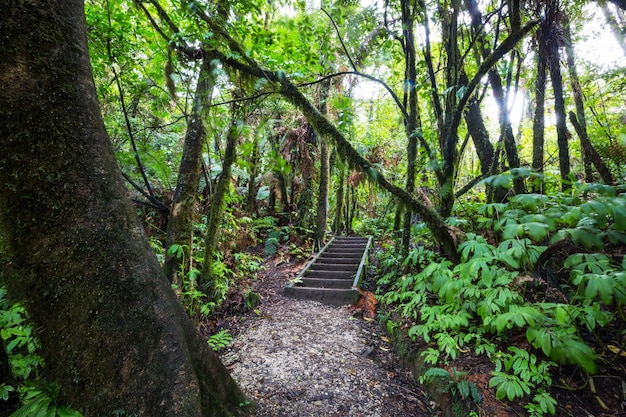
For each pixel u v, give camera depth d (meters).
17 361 1.43
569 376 1.93
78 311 1.02
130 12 3.65
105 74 4.07
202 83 3.24
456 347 2.28
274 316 3.93
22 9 1.04
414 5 3.36
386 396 2.24
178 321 1.25
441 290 2.33
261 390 2.25
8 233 1.00
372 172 2.75
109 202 1.13
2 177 0.98
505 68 3.08
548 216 2.06
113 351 1.03
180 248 3.27
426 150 3.50
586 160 3.62
